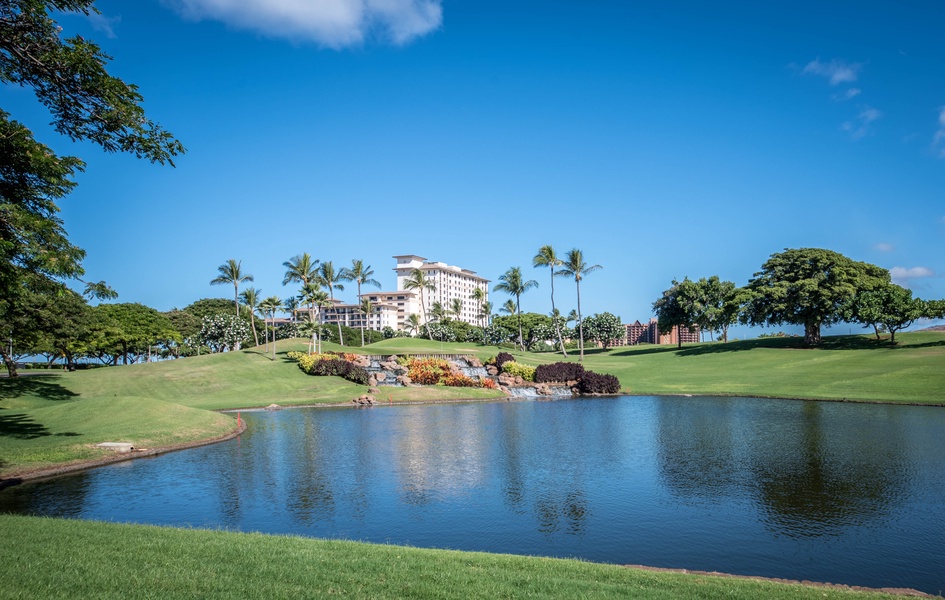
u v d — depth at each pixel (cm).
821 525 1766
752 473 2394
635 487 2208
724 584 1150
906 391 4925
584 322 12100
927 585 1354
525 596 959
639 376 7212
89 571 973
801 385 5641
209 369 6366
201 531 1388
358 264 10250
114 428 3169
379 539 1658
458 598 936
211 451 2941
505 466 2572
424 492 2155
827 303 7762
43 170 1650
